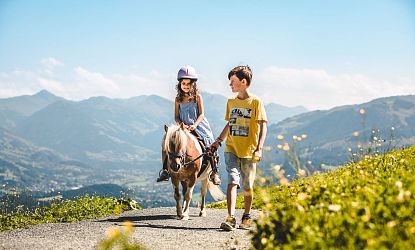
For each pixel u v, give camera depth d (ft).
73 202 52.01
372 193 18.26
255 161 30.94
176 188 38.55
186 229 33.12
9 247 27.25
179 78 39.37
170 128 37.14
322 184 21.62
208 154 36.04
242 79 31.40
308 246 15.42
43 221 46.62
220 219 39.27
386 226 15.70
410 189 18.72
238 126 31.53
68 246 26.99
